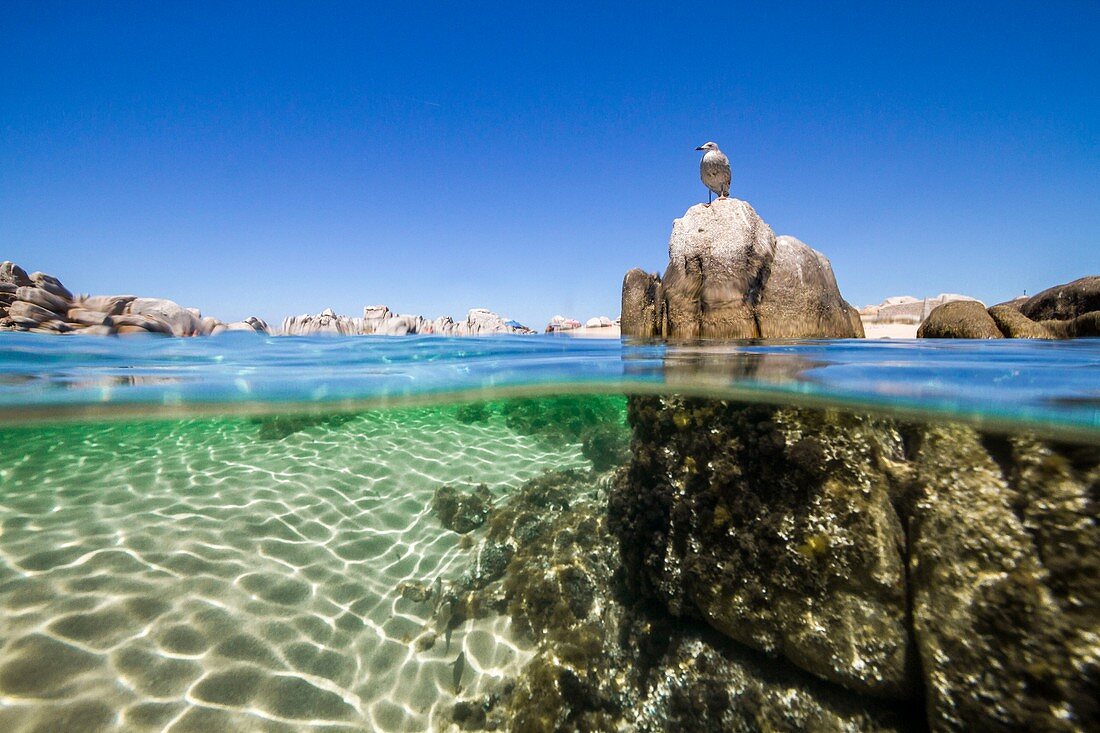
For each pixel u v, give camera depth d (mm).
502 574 6457
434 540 7605
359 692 4809
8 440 9016
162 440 10633
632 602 5070
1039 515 2998
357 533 7648
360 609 5969
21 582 5641
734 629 3957
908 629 3318
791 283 9156
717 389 5039
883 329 12164
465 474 9891
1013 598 2814
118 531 7027
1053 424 3844
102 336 8266
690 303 9398
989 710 2691
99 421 7500
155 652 4844
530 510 7691
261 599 5879
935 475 3609
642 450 5031
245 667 4855
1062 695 2492
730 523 4160
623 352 7363
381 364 7316
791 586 3727
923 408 4254
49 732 3900
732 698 3785
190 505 8016
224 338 9750
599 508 7000
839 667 3436
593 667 4625
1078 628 2564
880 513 3631
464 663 5230
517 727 4367
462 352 8195
